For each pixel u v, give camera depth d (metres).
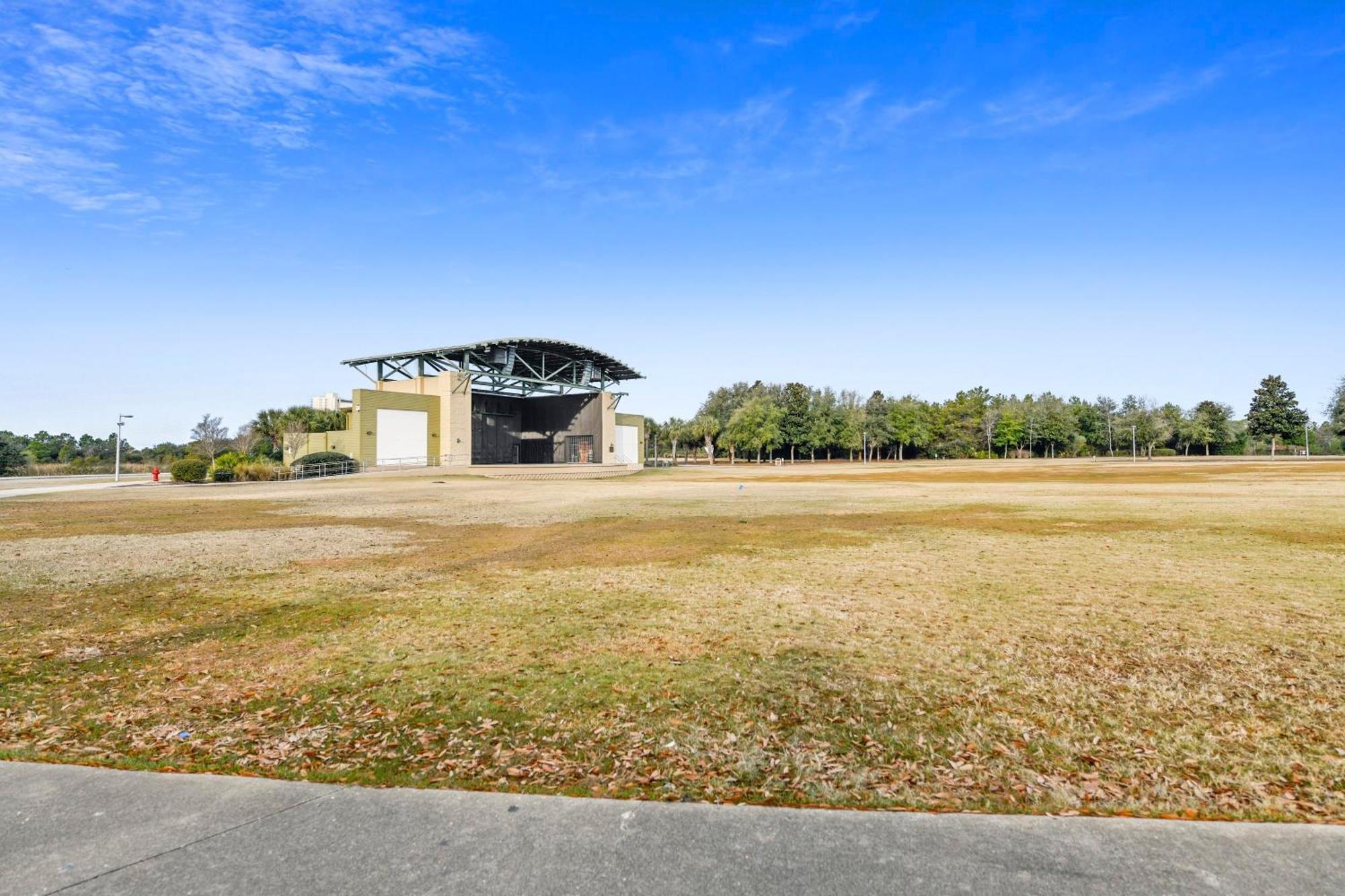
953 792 3.48
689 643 6.27
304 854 2.86
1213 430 107.94
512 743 4.11
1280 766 3.78
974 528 15.25
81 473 59.12
